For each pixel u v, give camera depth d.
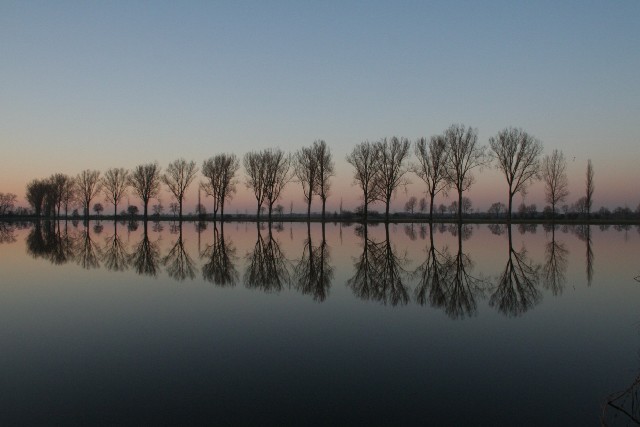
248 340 9.62
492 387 7.23
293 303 13.12
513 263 21.23
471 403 6.67
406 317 11.49
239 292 14.76
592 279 16.86
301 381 7.45
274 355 8.69
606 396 6.91
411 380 7.50
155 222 83.94
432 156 57.25
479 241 33.91
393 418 6.23
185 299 13.66
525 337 9.80
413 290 14.97
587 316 11.55
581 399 6.80
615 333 10.06
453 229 51.69
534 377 7.63
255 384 7.34
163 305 12.86
